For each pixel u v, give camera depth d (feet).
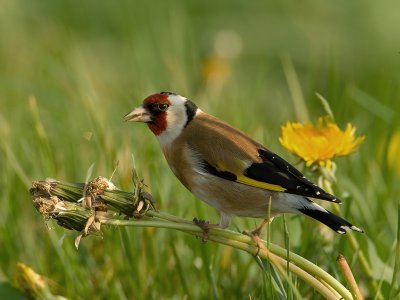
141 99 41.09
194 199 31.22
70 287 29.35
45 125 40.50
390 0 61.31
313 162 27.02
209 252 29.19
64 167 35.32
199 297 28.89
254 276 29.81
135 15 58.95
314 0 62.75
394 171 36.65
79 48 53.93
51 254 31.32
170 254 30.04
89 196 22.75
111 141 33.96
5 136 36.73
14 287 27.71
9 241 31.35
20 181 34.14
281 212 25.90
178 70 45.24
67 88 45.27
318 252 28.78
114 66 53.83
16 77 49.93
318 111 38.65
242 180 26.04
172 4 59.47
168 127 27.66
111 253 29.99
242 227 30.91
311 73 41.11
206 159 26.73
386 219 32.76
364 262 26.89
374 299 25.26
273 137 38.60
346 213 29.19
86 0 61.93
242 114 40.63
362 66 56.08
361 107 43.11
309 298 27.43
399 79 45.11
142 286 29.25
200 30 60.39
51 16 61.98
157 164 33.17
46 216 22.47
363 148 37.86
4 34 57.31
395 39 59.31
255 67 55.52
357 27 60.70
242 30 60.59
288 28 60.13
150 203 23.31
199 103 42.45
